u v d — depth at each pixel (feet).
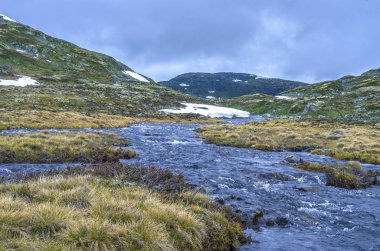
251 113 463.83
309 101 434.30
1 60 433.48
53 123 171.53
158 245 30.53
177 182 56.44
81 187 41.75
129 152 93.66
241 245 37.81
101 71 555.69
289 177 74.08
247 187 62.44
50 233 29.99
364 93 447.42
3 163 76.23
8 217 30.09
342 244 38.68
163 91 489.26
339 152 110.32
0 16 615.57
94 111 275.59
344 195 61.21
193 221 35.88
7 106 233.96
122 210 35.22
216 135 152.05
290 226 44.32
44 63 490.08
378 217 48.75
